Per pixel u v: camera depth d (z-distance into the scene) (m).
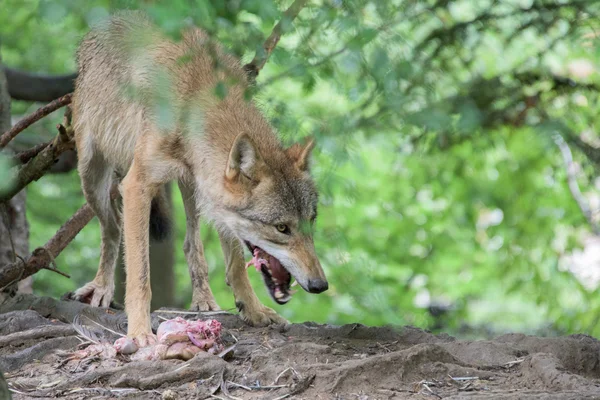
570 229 19.41
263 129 10.14
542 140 6.68
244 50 6.50
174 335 8.72
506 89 10.21
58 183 27.03
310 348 8.90
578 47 8.38
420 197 21.17
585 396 7.32
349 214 19.75
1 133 13.91
